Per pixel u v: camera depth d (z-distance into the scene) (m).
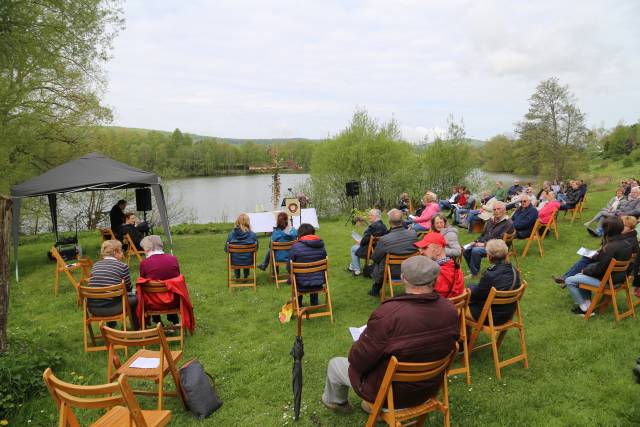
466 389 3.56
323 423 3.19
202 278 7.54
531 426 3.04
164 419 2.71
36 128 14.05
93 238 13.04
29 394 3.47
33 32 11.13
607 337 4.32
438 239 4.19
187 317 4.77
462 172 18.17
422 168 18.55
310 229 5.29
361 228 12.84
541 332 4.57
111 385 2.27
